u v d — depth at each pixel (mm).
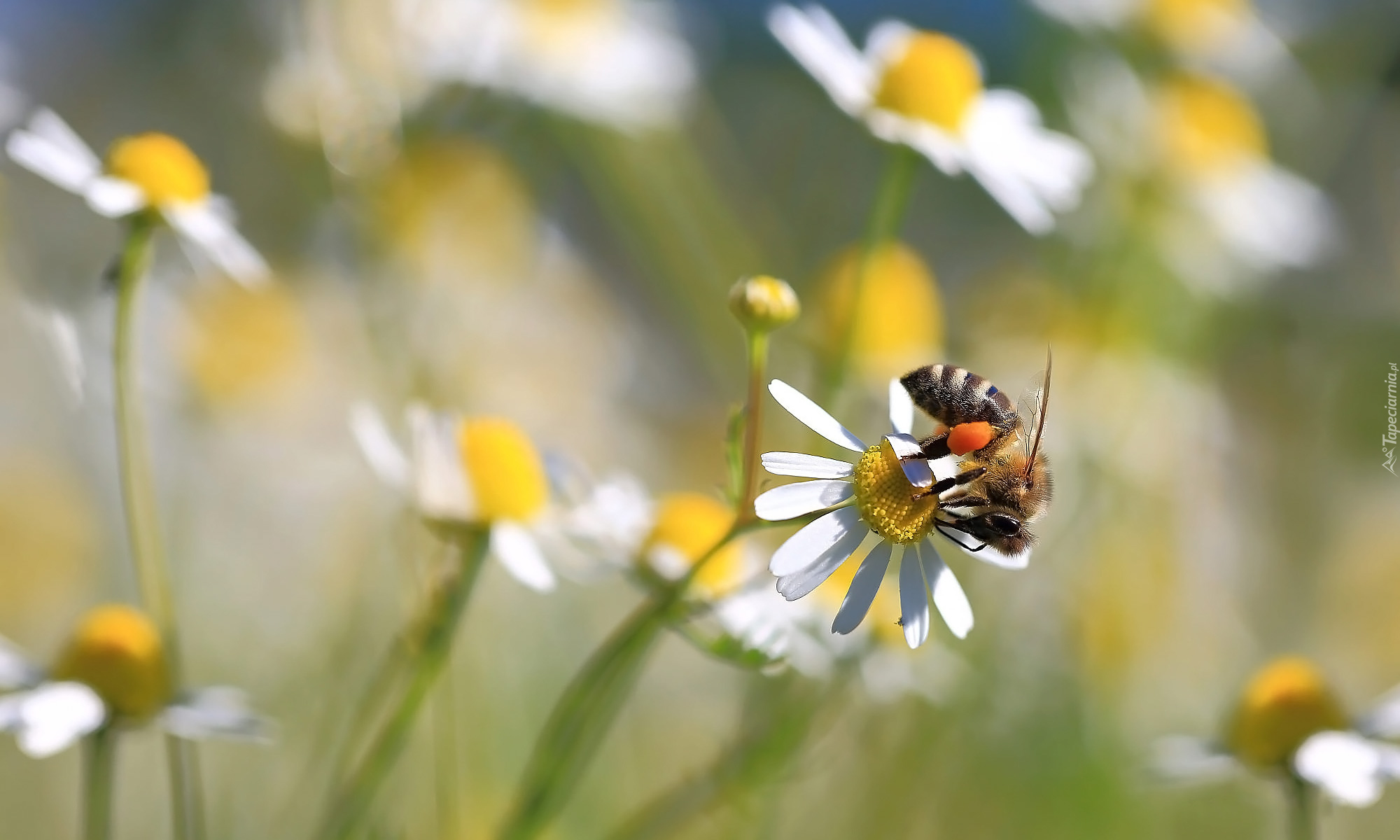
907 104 307
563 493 273
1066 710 328
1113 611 342
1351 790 272
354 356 362
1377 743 279
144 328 344
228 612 335
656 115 393
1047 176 311
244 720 259
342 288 364
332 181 325
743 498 247
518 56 371
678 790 278
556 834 307
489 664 326
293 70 328
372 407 328
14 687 257
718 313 392
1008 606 331
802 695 284
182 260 362
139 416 281
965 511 250
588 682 253
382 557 320
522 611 336
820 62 307
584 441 406
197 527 344
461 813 300
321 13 325
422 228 333
